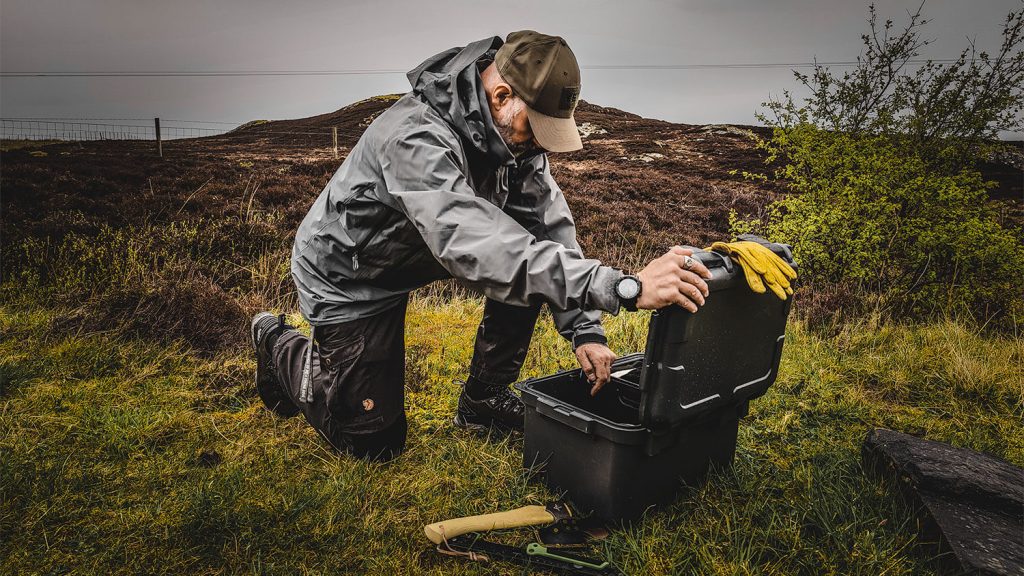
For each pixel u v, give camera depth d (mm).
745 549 1627
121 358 3104
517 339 2232
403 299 2037
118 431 2260
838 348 3773
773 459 2217
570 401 2209
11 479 1856
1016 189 14578
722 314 1589
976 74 5145
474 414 2400
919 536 1687
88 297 4219
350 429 2055
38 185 11273
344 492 1879
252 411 2547
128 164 16906
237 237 6488
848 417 2686
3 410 2447
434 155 1630
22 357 3020
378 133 1782
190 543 1629
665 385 1496
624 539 1688
